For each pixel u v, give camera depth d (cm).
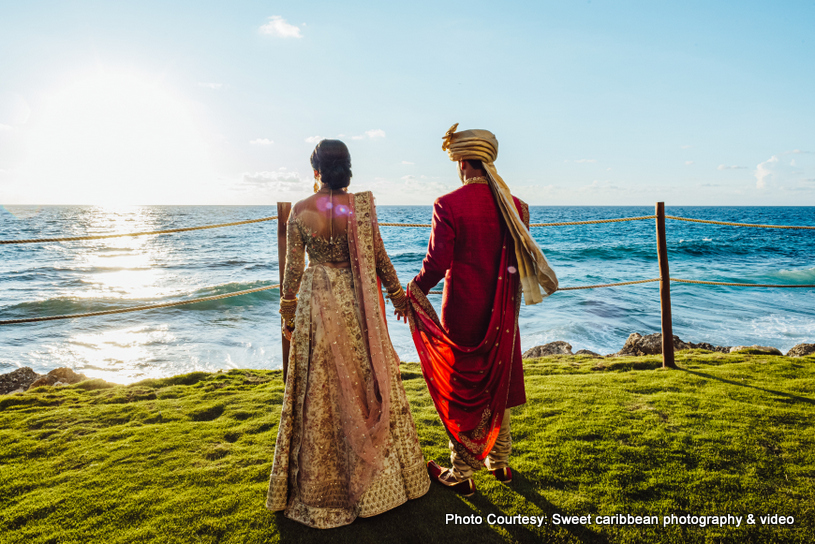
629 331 1002
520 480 228
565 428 281
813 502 204
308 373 195
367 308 196
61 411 332
